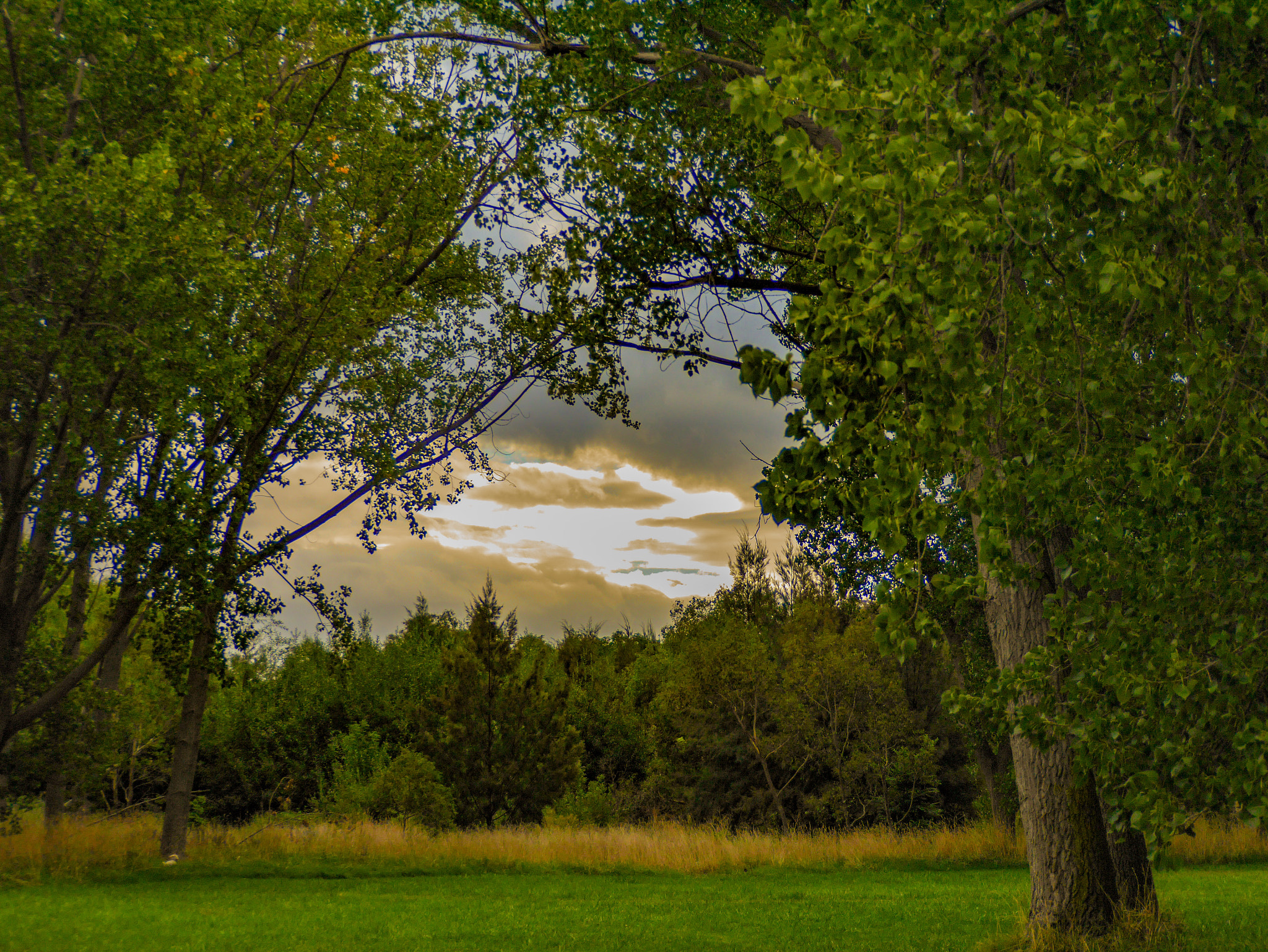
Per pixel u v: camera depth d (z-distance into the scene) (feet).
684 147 37.27
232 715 132.36
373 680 138.00
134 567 53.31
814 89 11.73
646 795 118.21
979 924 38.73
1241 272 11.91
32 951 32.12
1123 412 14.11
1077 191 10.83
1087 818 28.81
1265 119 12.11
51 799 67.41
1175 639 13.89
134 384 52.44
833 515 12.63
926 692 97.50
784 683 102.68
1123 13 11.85
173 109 57.21
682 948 33.96
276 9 56.70
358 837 67.56
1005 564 15.03
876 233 11.85
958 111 11.75
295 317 62.13
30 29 52.11
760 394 11.75
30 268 47.70
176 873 56.03
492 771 106.42
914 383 11.73
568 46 34.45
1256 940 29.04
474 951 33.50
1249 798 12.61
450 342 70.69
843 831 92.12
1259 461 12.69
